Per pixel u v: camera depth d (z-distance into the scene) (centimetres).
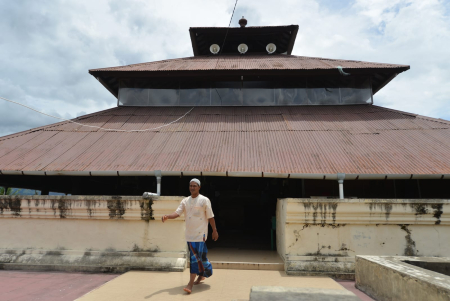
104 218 605
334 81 1255
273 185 1207
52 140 937
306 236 579
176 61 1427
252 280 512
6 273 560
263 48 1758
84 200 607
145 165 787
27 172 768
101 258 582
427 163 760
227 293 436
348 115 1102
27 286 475
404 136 912
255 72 1204
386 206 572
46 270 582
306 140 912
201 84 1273
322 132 962
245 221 1319
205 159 814
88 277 534
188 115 1139
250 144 897
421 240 571
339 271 546
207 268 465
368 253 569
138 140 933
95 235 605
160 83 1273
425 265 444
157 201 591
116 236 600
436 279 325
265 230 1252
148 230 596
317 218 578
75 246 605
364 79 1240
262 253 727
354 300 324
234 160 808
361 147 859
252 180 1249
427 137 897
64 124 1051
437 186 941
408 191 960
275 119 1084
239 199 1336
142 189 1177
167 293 431
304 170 749
